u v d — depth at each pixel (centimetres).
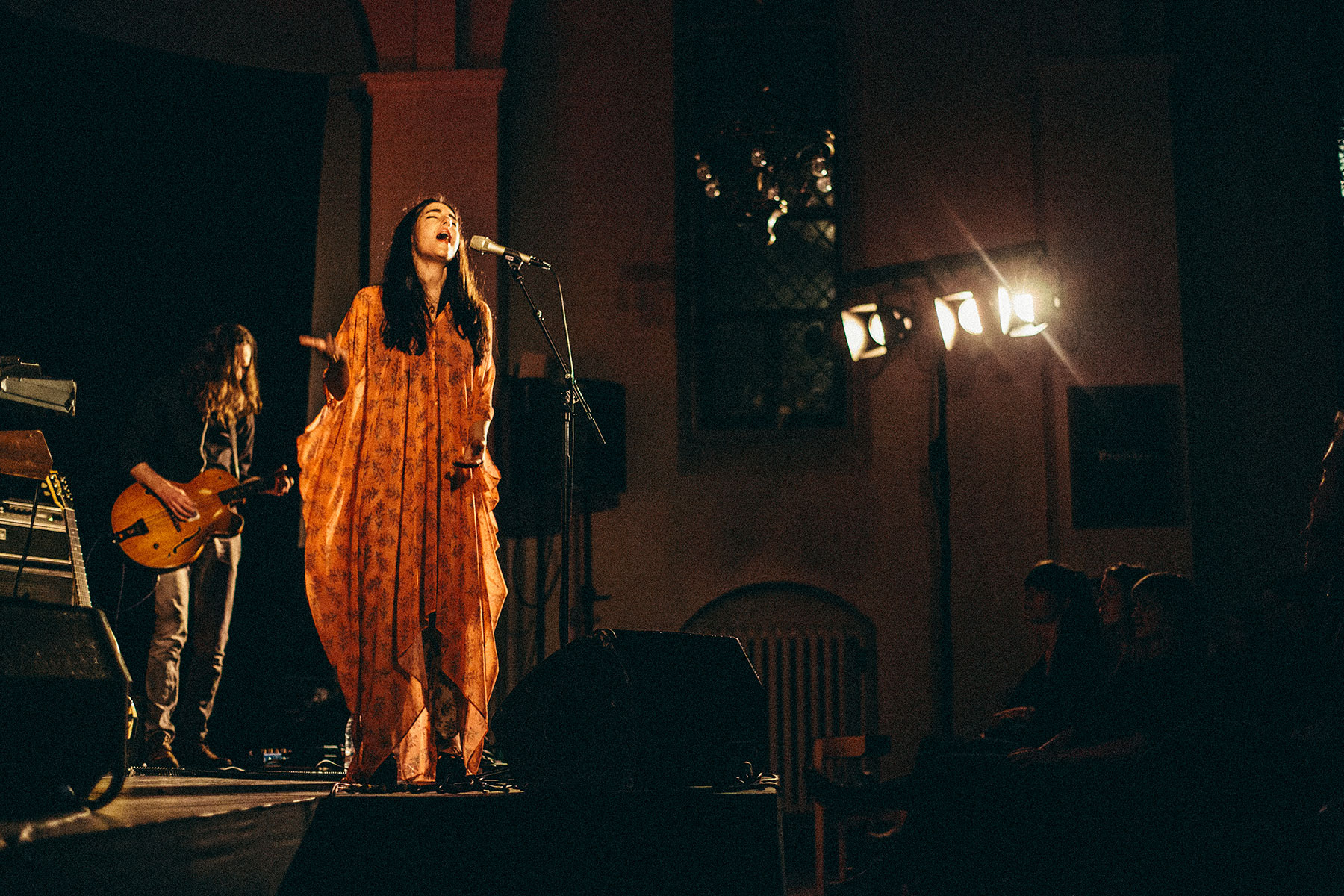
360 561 279
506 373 579
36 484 329
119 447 409
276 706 483
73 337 557
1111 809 298
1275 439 583
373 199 564
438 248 289
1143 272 566
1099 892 295
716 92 629
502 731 261
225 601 421
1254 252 594
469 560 287
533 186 612
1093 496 555
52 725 182
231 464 433
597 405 559
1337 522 324
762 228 624
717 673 273
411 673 274
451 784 257
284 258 588
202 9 579
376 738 268
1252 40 604
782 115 627
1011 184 603
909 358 599
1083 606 391
